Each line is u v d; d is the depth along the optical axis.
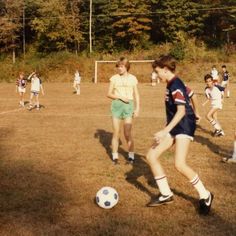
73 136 10.76
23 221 5.04
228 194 5.95
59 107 18.83
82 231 4.74
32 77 18.27
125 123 7.77
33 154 8.63
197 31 52.38
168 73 5.15
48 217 5.16
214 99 10.73
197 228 4.78
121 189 6.21
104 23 51.16
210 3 52.31
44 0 51.69
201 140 10.09
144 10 49.62
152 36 53.44
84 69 43.50
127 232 4.69
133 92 7.85
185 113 5.09
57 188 6.28
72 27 50.38
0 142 10.00
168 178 6.66
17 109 18.30
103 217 5.14
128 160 7.90
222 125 12.62
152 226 4.85
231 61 41.94
